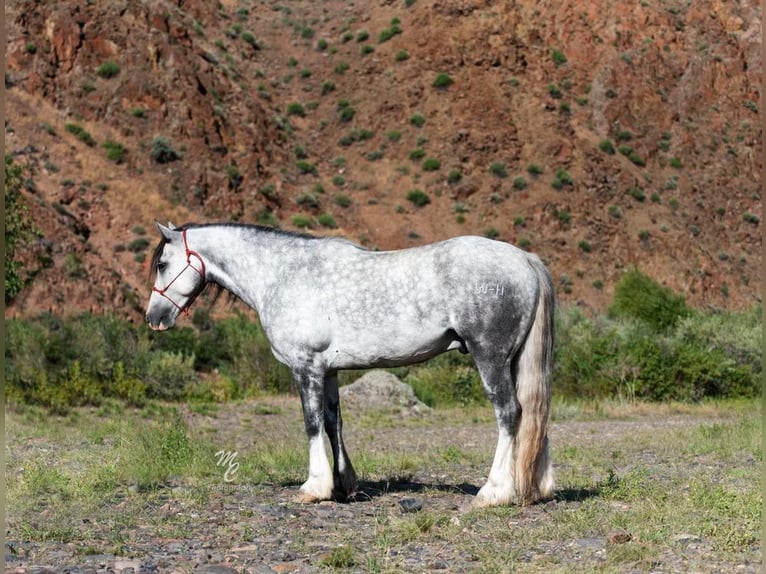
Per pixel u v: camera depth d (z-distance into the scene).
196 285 8.55
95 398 20.36
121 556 6.03
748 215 62.53
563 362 26.59
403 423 18.77
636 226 57.44
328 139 61.22
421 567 5.61
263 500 8.06
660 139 65.62
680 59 71.31
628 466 10.71
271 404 22.69
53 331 27.22
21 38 51.91
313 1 77.06
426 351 7.55
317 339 7.76
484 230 54.59
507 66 64.69
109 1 55.41
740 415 19.27
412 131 60.47
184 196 49.09
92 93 51.62
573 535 6.39
